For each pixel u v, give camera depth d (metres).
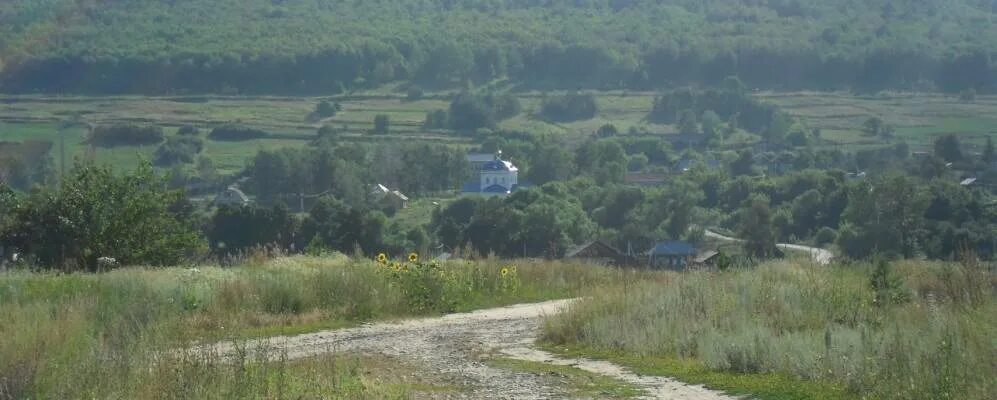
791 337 12.04
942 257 29.53
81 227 25.98
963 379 9.18
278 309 18.03
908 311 13.38
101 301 15.80
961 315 11.86
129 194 26.95
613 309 15.36
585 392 10.62
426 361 13.07
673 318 14.10
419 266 20.39
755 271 17.92
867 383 9.80
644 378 11.41
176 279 19.05
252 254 28.44
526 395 10.50
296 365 11.74
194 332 14.51
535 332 16.14
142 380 9.71
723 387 10.63
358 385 10.47
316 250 28.36
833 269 18.36
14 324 12.44
